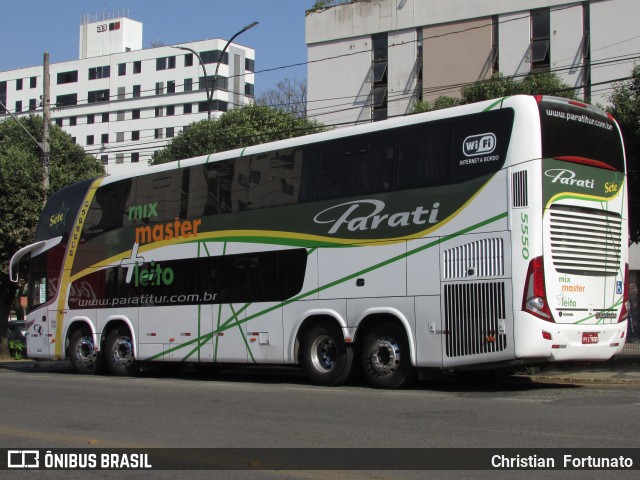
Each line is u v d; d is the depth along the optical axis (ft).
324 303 44.75
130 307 56.49
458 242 39.27
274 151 48.78
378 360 42.73
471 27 118.83
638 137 54.39
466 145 39.68
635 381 43.62
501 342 37.27
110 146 277.23
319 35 131.85
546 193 37.50
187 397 40.65
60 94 286.87
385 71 126.11
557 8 112.57
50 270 63.57
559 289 37.60
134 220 57.21
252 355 48.21
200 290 51.75
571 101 39.68
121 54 279.28
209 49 268.62
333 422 30.40
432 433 27.09
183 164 54.34
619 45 108.06
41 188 87.25
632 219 55.52
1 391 45.68
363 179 43.88
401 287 41.34
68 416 34.17
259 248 48.47
